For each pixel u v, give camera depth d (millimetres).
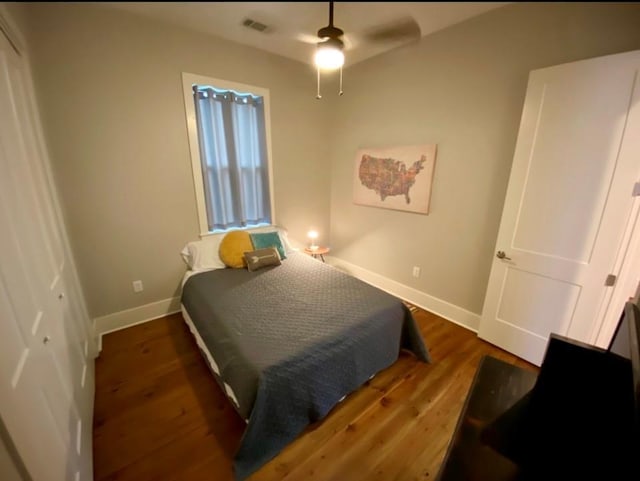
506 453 823
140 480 1277
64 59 1909
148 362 2049
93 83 2027
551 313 1924
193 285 2275
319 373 1484
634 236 1568
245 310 1848
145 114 2268
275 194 3184
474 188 2320
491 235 2283
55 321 1254
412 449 1435
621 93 1487
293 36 2225
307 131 3262
